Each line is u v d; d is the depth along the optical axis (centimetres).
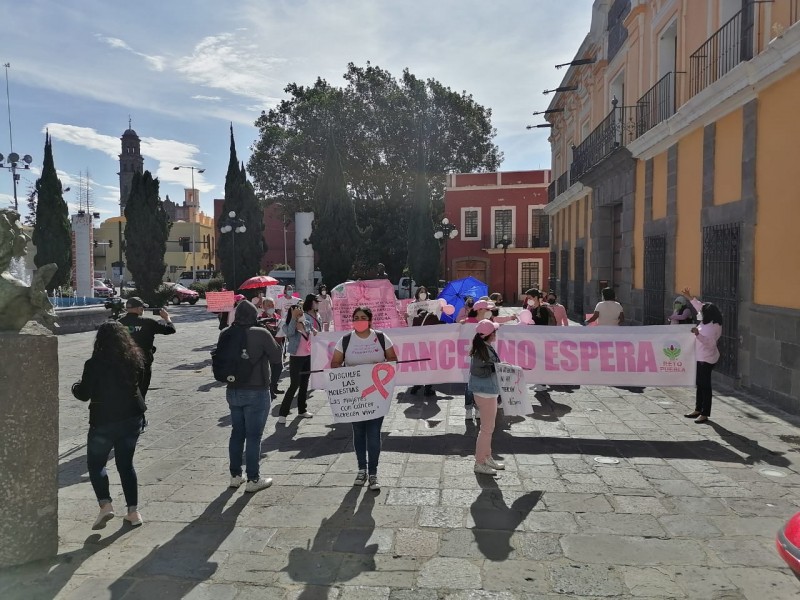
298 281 2862
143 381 616
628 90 1570
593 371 771
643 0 1413
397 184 4134
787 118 801
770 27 838
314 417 783
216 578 364
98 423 429
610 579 355
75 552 398
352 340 528
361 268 4344
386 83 4094
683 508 458
